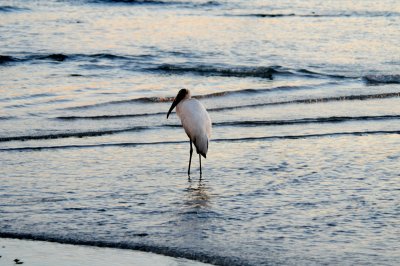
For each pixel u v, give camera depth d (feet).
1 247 30.94
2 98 64.03
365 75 78.74
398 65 84.58
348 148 48.37
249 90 68.54
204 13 137.08
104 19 122.42
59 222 33.99
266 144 49.39
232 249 30.63
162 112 59.31
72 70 80.38
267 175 42.16
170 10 139.03
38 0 139.74
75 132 51.60
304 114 58.75
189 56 90.07
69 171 42.65
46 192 38.55
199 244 31.22
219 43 100.32
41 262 29.40
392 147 48.73
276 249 30.60
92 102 63.10
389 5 147.33
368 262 29.17
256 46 98.32
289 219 34.42
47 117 56.70
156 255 30.25
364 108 61.46
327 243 31.27
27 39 100.22
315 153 47.06
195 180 41.27
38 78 74.84
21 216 34.71
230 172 42.88
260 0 156.66
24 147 47.67
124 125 54.34
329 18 131.03
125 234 32.48
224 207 36.29
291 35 108.88
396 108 61.57
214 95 66.08
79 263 29.35
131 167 43.86
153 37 104.53
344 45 99.40
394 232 32.68
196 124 42.80
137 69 81.56
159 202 37.11
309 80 76.59
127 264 29.32
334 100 64.80
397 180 41.11
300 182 40.70
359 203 36.86
